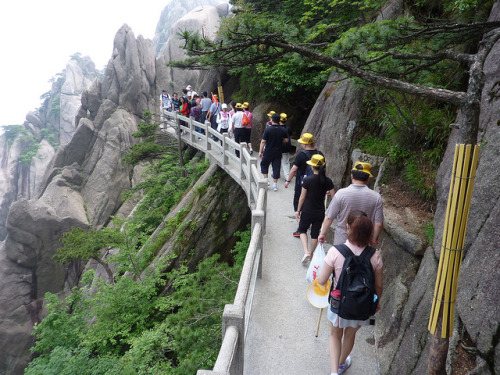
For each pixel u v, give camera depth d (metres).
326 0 9.60
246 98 17.59
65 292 32.62
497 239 2.40
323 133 8.13
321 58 3.53
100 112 41.94
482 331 2.29
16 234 32.59
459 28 3.72
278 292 4.71
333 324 2.91
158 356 8.05
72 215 35.94
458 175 1.93
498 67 3.38
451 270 2.05
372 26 3.71
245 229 12.55
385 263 4.47
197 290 7.76
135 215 18.95
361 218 2.68
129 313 10.79
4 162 69.88
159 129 20.28
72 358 9.79
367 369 3.53
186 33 3.63
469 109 2.17
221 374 2.25
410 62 3.95
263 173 8.65
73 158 41.50
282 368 3.46
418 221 4.26
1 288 31.83
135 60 42.59
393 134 5.72
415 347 3.04
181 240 12.41
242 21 3.50
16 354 29.77
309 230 6.54
